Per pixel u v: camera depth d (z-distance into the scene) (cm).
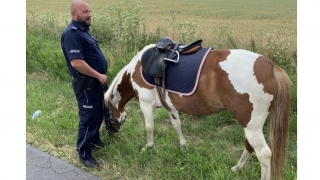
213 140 398
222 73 268
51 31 923
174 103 312
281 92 262
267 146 268
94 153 375
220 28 784
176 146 387
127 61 583
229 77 264
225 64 267
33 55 721
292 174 302
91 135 346
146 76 329
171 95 308
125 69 362
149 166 341
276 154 272
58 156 368
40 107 503
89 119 341
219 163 330
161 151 360
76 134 410
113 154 367
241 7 1997
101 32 820
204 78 279
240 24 1202
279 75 263
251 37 730
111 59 603
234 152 366
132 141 402
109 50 708
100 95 350
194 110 304
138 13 722
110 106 386
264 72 259
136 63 344
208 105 288
